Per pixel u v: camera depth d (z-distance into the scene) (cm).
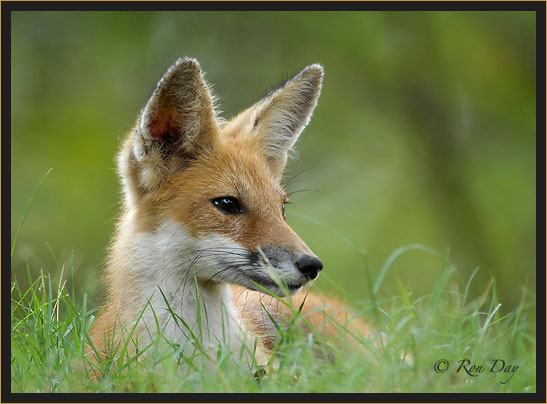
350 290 2252
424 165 2483
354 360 712
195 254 830
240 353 752
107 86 2497
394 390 659
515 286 2244
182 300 829
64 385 709
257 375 757
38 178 2416
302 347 726
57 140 2477
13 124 2453
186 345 743
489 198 2439
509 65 2359
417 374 689
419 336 750
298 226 2434
